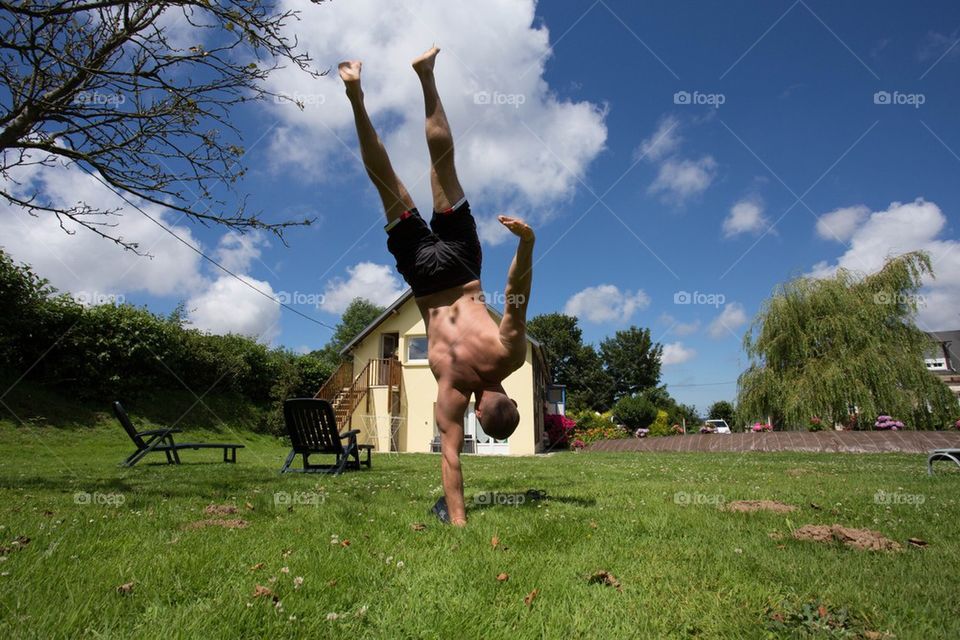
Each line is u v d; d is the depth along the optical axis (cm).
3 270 1566
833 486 575
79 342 1747
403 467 913
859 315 1792
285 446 2180
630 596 209
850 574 235
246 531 321
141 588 207
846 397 1727
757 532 316
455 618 184
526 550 276
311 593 208
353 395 2080
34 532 305
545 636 174
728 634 177
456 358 364
